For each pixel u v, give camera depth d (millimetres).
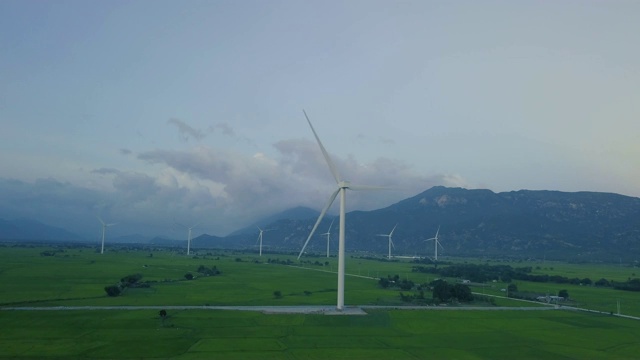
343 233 131375
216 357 80625
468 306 142625
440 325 113312
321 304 138625
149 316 109688
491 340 100438
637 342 101500
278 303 138500
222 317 111750
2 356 78562
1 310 112750
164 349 84750
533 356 88562
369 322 113188
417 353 87938
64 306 121812
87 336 92125
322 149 136500
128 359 78688
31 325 99250
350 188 134250
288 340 94000
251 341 92188
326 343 92812
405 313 125000
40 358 78062
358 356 84312
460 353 89125
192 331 98062
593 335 107312
